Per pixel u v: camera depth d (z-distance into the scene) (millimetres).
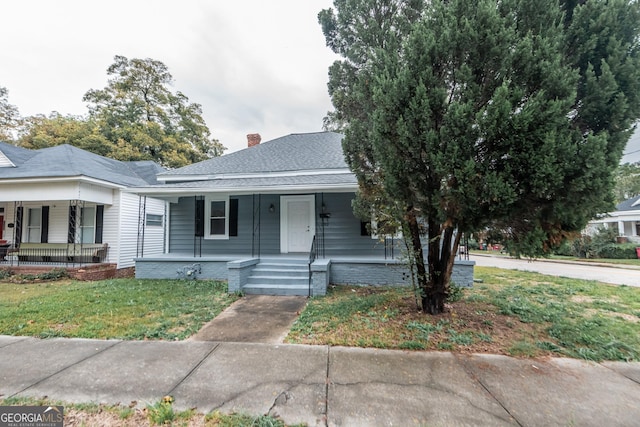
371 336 3992
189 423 2182
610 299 6336
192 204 10227
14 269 9547
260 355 3432
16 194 9945
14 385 2727
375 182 5012
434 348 3627
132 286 7449
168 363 3215
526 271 11352
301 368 3094
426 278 4898
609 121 3273
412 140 3641
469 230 3553
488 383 2811
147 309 5332
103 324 4500
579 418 2287
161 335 4066
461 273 7441
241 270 6820
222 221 9930
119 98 22453
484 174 3334
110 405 2416
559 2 3711
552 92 3266
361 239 9148
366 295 6441
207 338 4008
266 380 2834
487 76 3604
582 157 3025
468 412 2348
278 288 6688
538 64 3273
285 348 3641
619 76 3256
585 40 3402
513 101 3234
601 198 3107
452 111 3361
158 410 2289
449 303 5422
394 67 3951
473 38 3422
